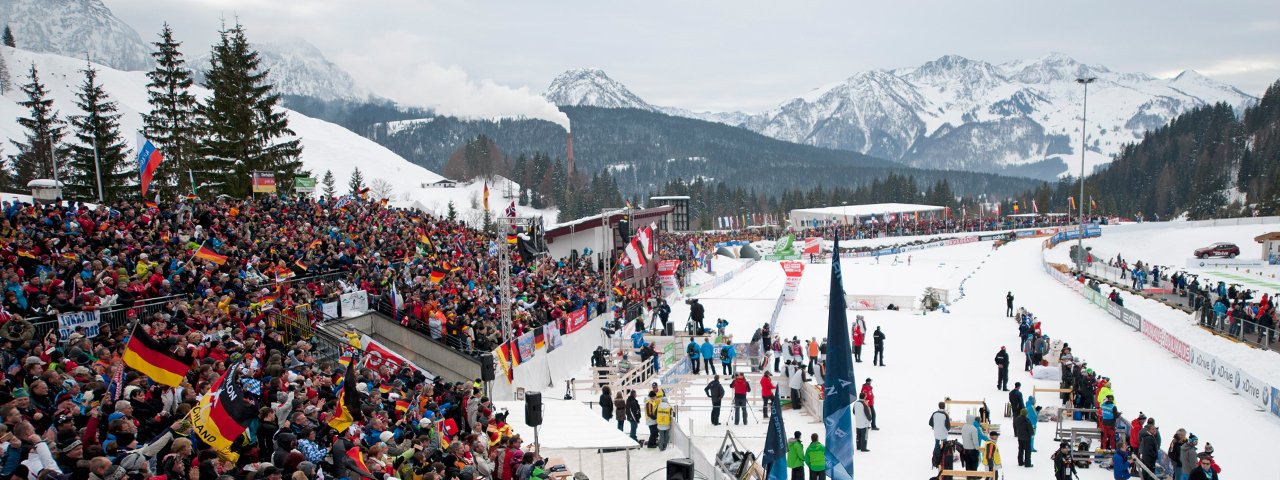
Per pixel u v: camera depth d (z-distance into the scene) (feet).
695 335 126.93
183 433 39.70
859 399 77.36
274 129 173.88
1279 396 85.92
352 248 101.30
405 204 387.55
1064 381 92.27
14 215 74.43
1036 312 169.68
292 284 84.89
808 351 108.68
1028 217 501.97
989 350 129.70
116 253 72.23
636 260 137.49
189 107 173.88
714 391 85.51
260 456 44.29
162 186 168.76
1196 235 323.37
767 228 479.00
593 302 131.13
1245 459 73.36
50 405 39.99
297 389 49.93
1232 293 146.72
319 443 45.85
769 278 245.45
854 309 181.78
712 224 607.37
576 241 183.01
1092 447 76.64
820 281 239.71
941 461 66.13
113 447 35.47
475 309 96.12
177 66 171.73
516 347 95.14
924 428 84.89
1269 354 110.73
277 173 173.58
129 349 45.78
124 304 63.72
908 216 505.25
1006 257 301.22
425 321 91.20
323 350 76.48
